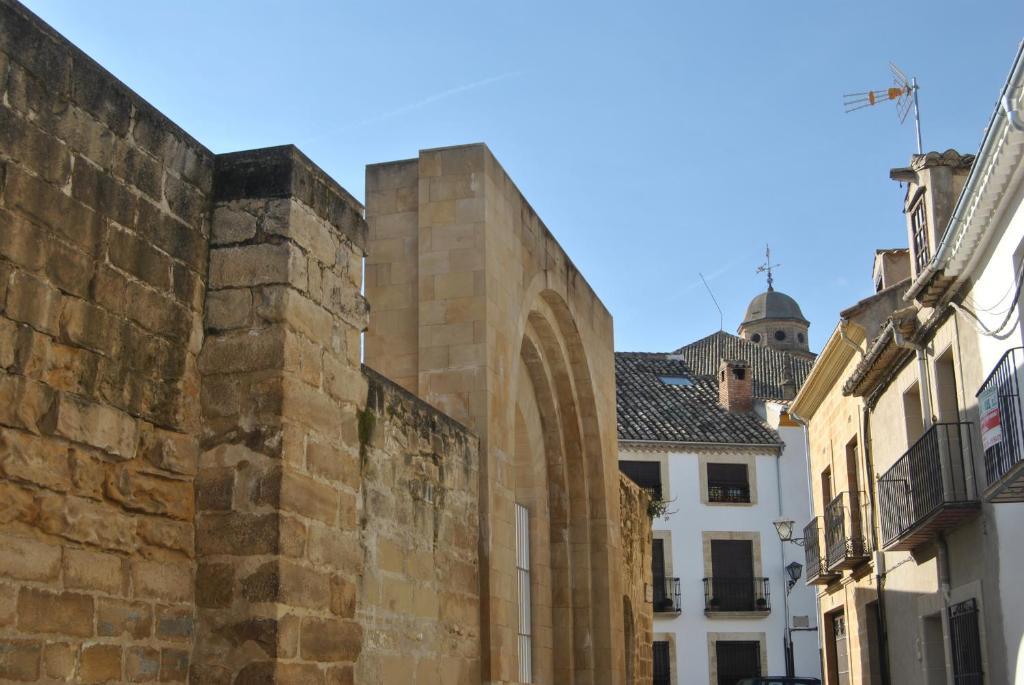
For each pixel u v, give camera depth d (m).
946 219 18.91
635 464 46.50
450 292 15.27
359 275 10.38
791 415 29.38
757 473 47.06
